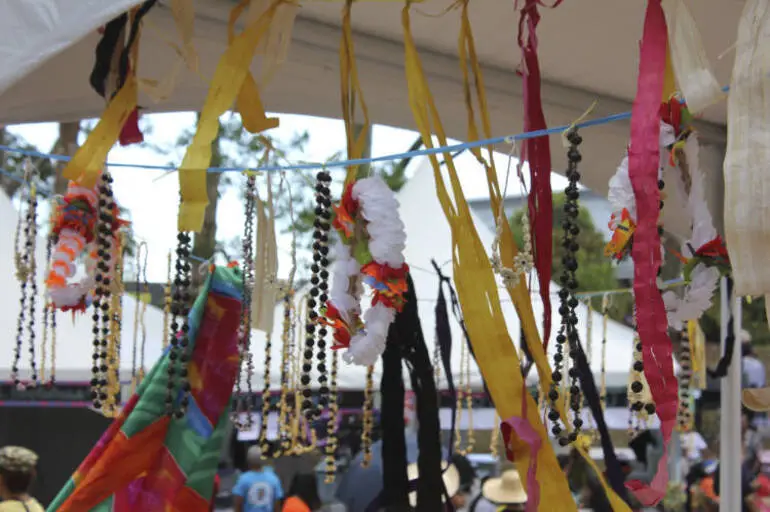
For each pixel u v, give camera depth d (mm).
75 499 1953
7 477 3062
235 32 2449
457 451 3619
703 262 1570
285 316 2754
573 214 1502
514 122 2918
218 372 2119
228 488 5672
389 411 2049
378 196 1719
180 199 1665
